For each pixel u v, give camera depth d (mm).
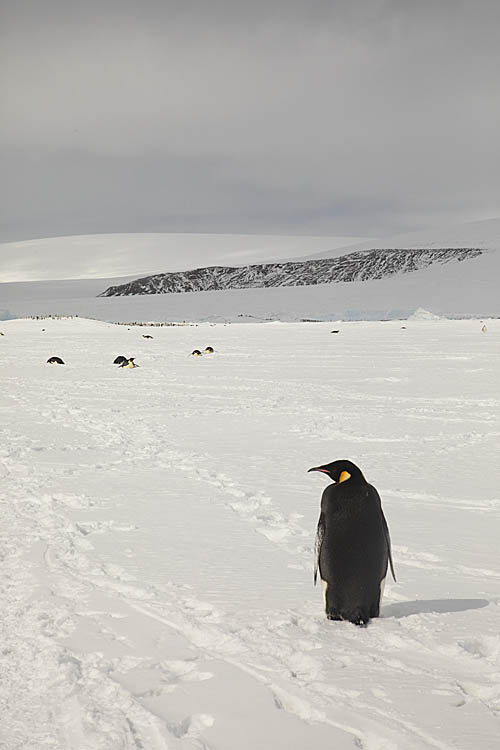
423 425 23156
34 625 7754
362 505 7469
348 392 32281
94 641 7250
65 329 100500
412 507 13305
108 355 58500
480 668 6379
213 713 5637
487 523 12117
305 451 19062
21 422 24875
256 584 9062
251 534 11547
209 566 9867
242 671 6387
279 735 5277
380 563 7504
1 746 5320
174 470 16797
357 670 6293
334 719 5480
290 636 7152
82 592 8852
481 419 24250
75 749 5242
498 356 50250
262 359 51531
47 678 6477
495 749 4992
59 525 12172
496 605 8086
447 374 39156
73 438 21438
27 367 48219
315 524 12117
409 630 7270
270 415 25750
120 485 15203
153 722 5508
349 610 7508
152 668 6547
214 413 26438
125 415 26172
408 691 5871
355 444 20078
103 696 6027
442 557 10242
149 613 8047
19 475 16359
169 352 60656
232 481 15516
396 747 5059
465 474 16141
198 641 7273
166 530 11805
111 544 11008
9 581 9438
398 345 63250
